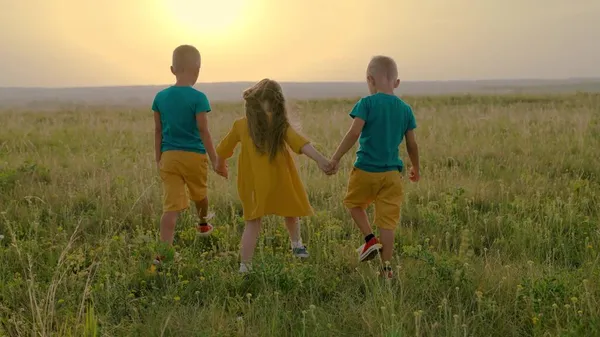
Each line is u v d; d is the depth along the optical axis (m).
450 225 5.69
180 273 4.68
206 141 5.16
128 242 5.67
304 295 4.26
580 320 3.50
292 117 4.96
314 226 5.97
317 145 10.27
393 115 4.70
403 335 3.51
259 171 4.77
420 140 11.41
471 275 4.38
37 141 12.49
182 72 5.23
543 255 5.09
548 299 3.86
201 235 5.64
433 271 4.37
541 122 13.30
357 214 4.89
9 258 4.92
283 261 4.69
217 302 4.06
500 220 5.76
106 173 7.86
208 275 4.53
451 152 9.95
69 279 4.42
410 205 6.65
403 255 5.05
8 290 4.25
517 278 4.38
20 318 3.85
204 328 3.71
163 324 3.73
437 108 22.75
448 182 7.47
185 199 5.23
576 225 5.69
